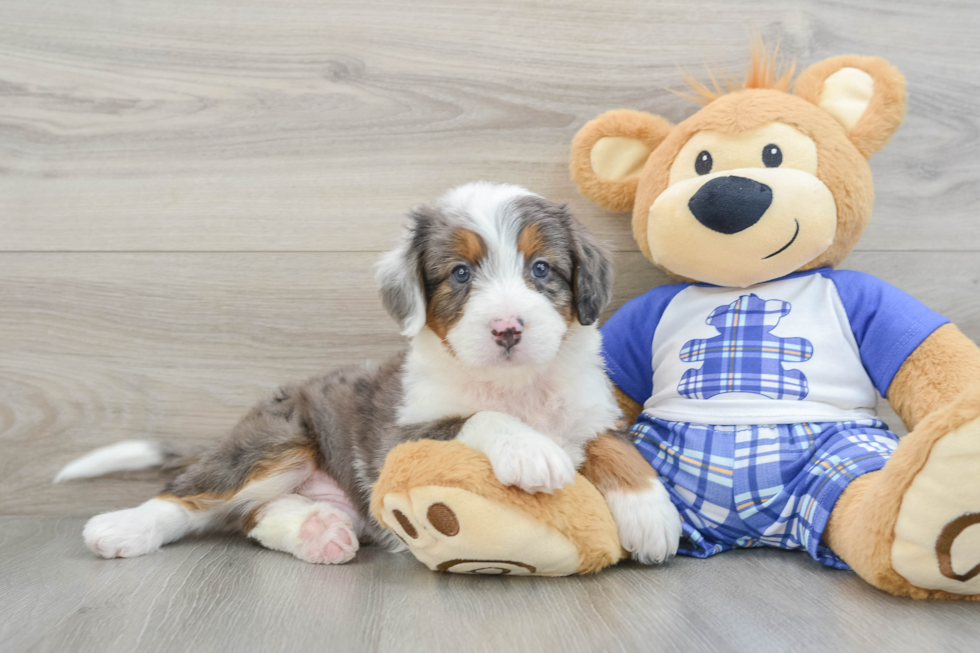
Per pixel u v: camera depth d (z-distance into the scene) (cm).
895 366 174
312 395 206
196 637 122
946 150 229
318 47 232
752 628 123
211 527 200
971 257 229
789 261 184
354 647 117
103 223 232
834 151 185
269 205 232
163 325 232
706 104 217
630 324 208
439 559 151
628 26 231
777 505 169
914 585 135
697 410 183
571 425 173
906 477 131
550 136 232
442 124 233
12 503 229
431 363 178
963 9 229
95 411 231
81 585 153
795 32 230
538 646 116
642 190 204
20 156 231
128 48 231
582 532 150
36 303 231
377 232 232
